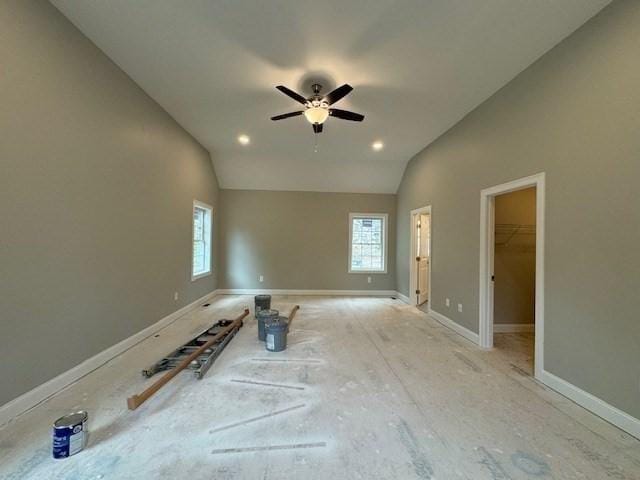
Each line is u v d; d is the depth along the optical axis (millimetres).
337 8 2076
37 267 2076
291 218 6691
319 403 2166
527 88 2744
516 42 2396
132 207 3207
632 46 1862
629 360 1870
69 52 2291
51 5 2113
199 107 3701
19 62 1910
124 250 3084
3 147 1826
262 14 2143
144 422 1909
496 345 3473
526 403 2217
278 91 3258
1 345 1837
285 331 3246
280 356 3062
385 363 2924
